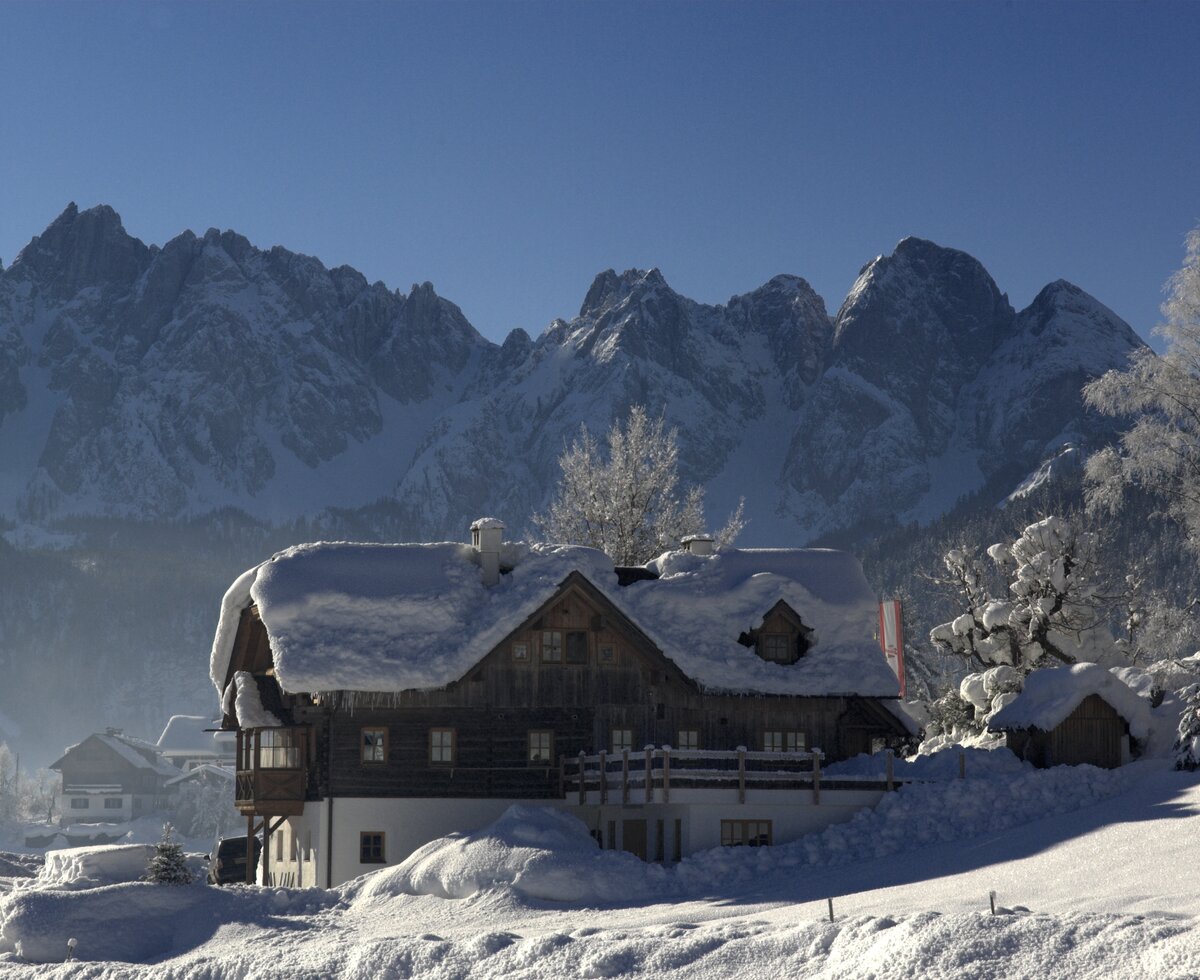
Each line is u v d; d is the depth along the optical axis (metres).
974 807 47.53
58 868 53.69
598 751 53.66
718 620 56.44
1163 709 54.72
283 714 54.97
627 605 54.44
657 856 50.12
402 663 52.75
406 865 46.91
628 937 33.50
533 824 47.91
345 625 53.78
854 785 49.34
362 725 53.44
